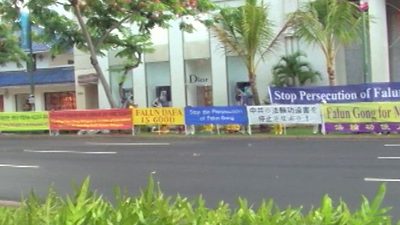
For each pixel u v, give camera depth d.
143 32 26.19
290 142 19.81
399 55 27.56
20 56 25.44
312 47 27.78
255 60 28.77
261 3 24.81
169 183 11.55
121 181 12.07
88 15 23.72
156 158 15.90
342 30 24.09
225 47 25.66
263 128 24.06
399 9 27.44
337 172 12.07
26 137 26.94
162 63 32.19
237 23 24.48
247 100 29.08
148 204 3.77
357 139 20.31
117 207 3.80
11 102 40.53
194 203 5.04
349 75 27.97
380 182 10.64
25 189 11.50
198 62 31.20
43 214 3.71
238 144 19.53
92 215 3.46
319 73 27.70
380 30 26.30
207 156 15.94
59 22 25.61
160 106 30.00
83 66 34.75
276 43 25.70
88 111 27.38
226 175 12.30
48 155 17.88
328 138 20.89
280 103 24.11
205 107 24.86
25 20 27.47
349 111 22.23
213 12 25.39
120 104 30.36
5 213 3.97
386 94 22.59
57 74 37.69
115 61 33.12
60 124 28.14
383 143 18.31
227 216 3.85
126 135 25.22
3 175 13.62
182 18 27.38
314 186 10.57
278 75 27.95
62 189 11.34
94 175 13.07
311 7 24.36
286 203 9.19
